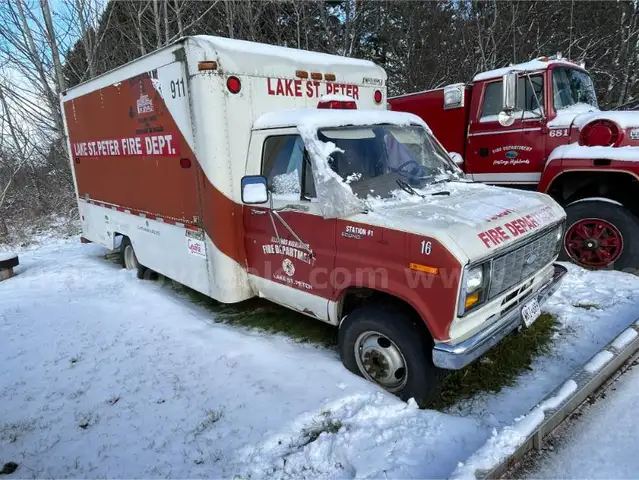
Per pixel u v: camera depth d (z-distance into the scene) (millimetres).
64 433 3502
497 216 3547
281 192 4164
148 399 3854
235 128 4430
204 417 3549
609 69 15367
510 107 6301
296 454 3064
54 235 11938
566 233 6125
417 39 17719
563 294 5383
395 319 3451
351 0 16250
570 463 2885
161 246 5805
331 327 4992
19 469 3150
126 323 5426
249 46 4582
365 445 3086
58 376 4320
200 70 4223
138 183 5969
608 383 3646
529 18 16500
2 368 4531
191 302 6008
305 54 5055
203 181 4578
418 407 3479
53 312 5887
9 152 14094
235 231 4660
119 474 3035
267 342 4719
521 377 3924
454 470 2596
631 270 5809
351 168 3936
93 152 7031
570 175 6141
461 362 3080
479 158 7230
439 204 3762
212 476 2953
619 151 5574
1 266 7582
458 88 7348
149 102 5234
